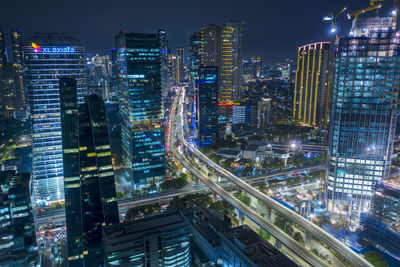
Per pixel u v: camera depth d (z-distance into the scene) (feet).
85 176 604.08
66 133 584.40
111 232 523.70
